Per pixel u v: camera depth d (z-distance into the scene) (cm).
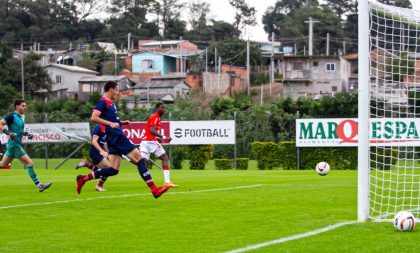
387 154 2469
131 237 786
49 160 3641
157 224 891
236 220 919
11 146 1425
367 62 896
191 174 2241
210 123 2791
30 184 1700
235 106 4284
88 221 927
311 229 825
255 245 717
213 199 1208
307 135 2748
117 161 1302
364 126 897
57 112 4034
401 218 800
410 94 1548
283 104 4056
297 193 1310
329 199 1185
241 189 1433
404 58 1274
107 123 1186
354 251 675
